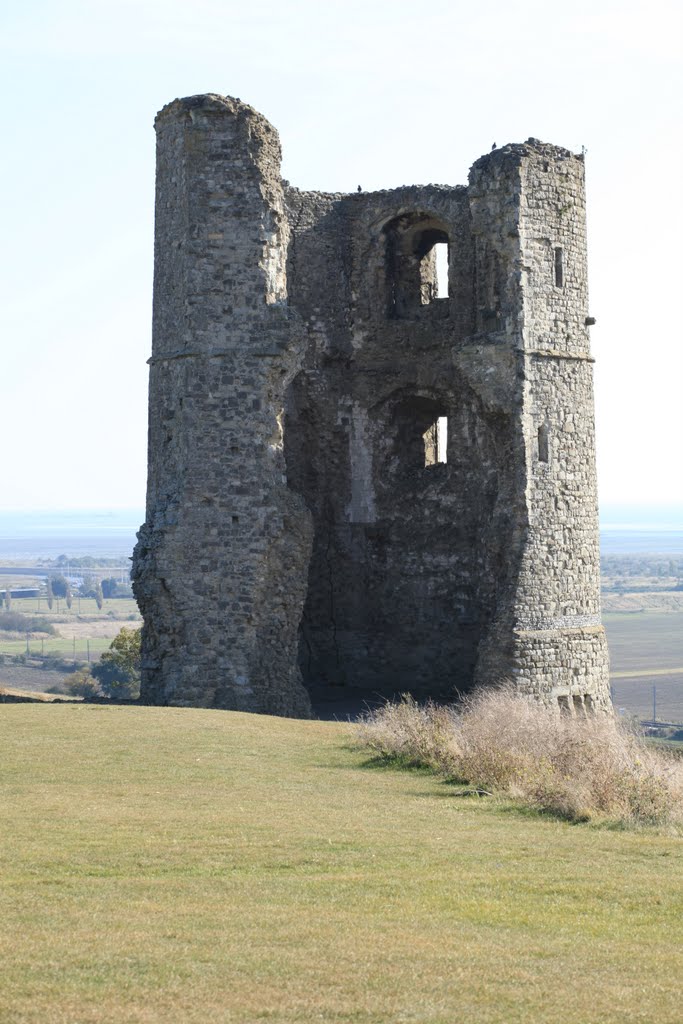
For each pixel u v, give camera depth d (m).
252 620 34.62
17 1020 10.24
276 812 18.62
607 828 18.42
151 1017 10.41
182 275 35.41
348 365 42.84
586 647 38.62
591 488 39.44
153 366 36.44
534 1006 10.88
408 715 26.88
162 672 34.72
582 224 39.53
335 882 14.70
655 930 13.23
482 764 22.39
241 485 34.91
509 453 37.97
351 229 42.88
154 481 36.34
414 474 42.47
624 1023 10.56
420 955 12.05
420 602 41.69
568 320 39.00
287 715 35.09
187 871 15.01
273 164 35.84
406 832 17.47
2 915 13.02
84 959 11.68
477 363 38.12
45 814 17.84
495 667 37.09
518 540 37.53
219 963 11.69
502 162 38.03
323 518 42.59
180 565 34.66
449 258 41.34
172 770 22.25
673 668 113.38
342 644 42.50
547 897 14.36
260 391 35.12
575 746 22.73
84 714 28.81
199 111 35.16
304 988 11.14
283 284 35.97
